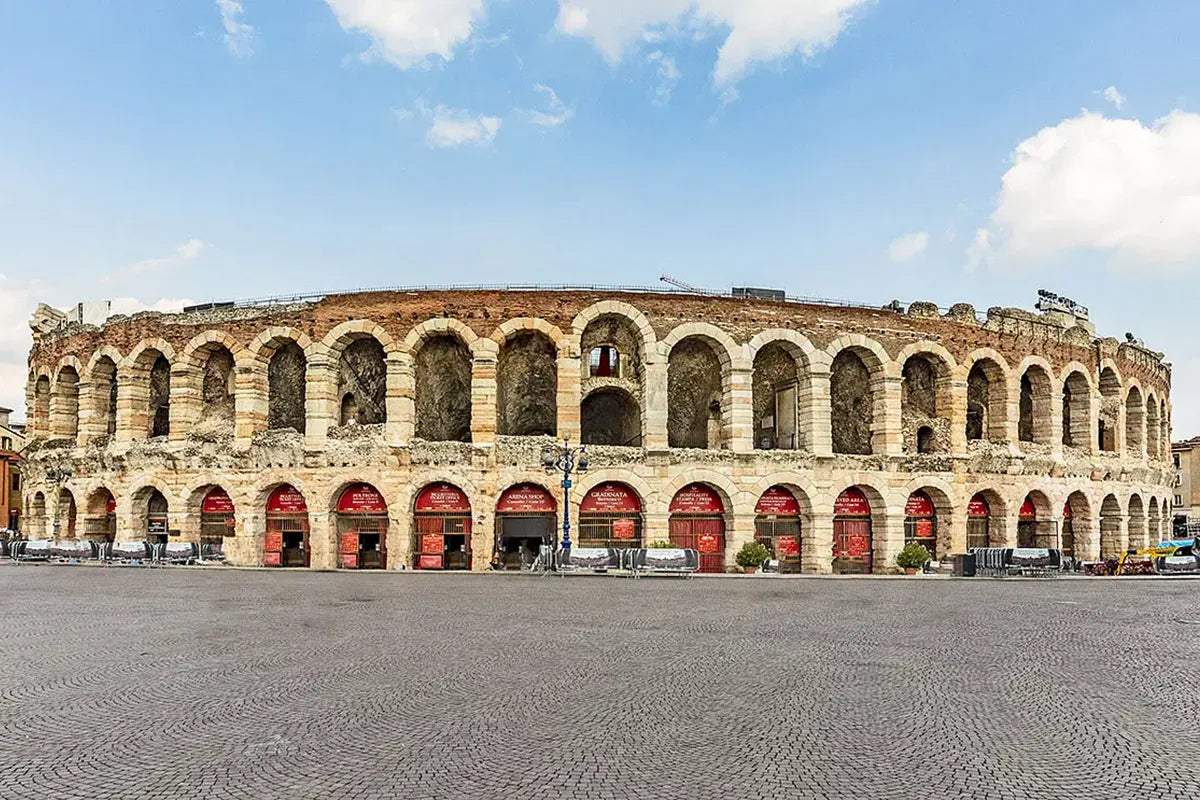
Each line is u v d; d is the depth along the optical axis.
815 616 25.80
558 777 10.61
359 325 48.38
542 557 43.84
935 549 51.91
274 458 48.38
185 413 50.88
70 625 23.27
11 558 52.84
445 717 13.34
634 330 48.84
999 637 21.77
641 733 12.50
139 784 10.40
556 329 47.69
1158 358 69.06
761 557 45.72
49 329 62.56
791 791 10.16
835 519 50.31
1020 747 11.94
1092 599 31.97
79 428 55.25
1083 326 59.94
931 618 25.59
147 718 13.28
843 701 14.50
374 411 52.88
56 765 11.09
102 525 54.56
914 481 50.69
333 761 11.21
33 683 15.77
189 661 17.81
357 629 22.45
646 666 17.38
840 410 54.47
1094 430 59.19
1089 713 13.83
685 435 54.66
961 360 52.78
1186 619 25.86
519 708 13.91
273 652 18.86
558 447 47.06
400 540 46.75
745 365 48.84
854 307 50.75
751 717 13.42
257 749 11.70
